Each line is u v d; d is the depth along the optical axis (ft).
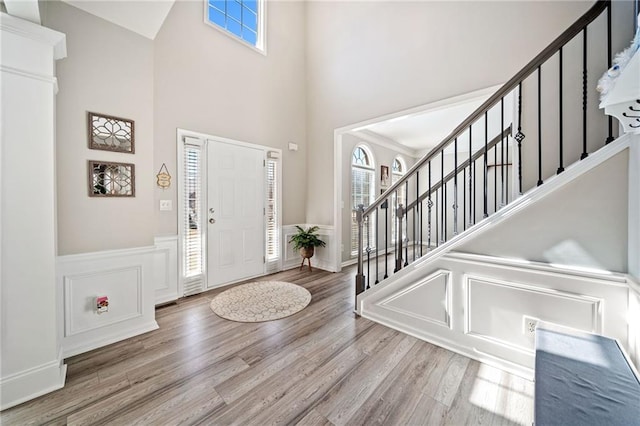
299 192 15.01
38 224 5.10
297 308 9.09
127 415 4.60
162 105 9.72
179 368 5.88
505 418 4.49
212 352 6.51
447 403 4.83
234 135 11.95
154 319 7.77
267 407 4.77
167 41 9.87
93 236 6.71
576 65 7.37
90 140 6.62
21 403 4.85
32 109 5.01
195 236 10.68
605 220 4.70
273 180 13.78
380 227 18.81
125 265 7.23
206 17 10.97
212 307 9.21
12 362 4.85
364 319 8.28
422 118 14.60
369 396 5.02
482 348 6.03
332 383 5.38
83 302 6.58
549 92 7.79
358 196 17.19
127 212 7.25
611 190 4.64
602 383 3.07
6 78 4.75
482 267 6.01
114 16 6.77
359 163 17.35
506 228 5.73
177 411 4.68
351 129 13.21
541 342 3.93
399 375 5.61
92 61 6.66
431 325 6.91
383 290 7.94
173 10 10.04
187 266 10.39
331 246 14.17
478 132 16.57
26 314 4.99
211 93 11.13
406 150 21.40
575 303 4.94
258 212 12.92
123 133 7.17
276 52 13.76
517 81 5.83
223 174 11.54
